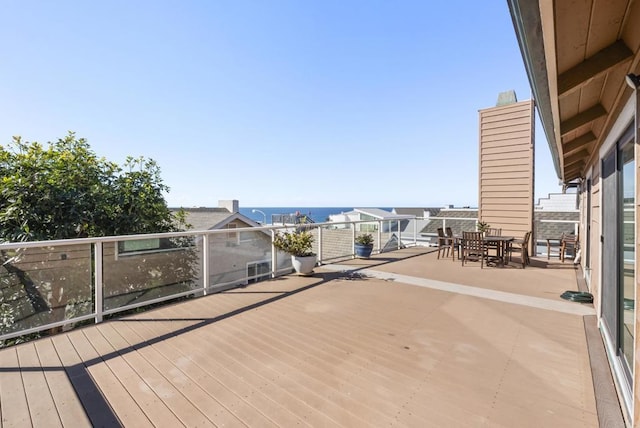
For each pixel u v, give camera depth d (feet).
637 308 5.03
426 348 8.98
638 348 5.00
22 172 17.76
